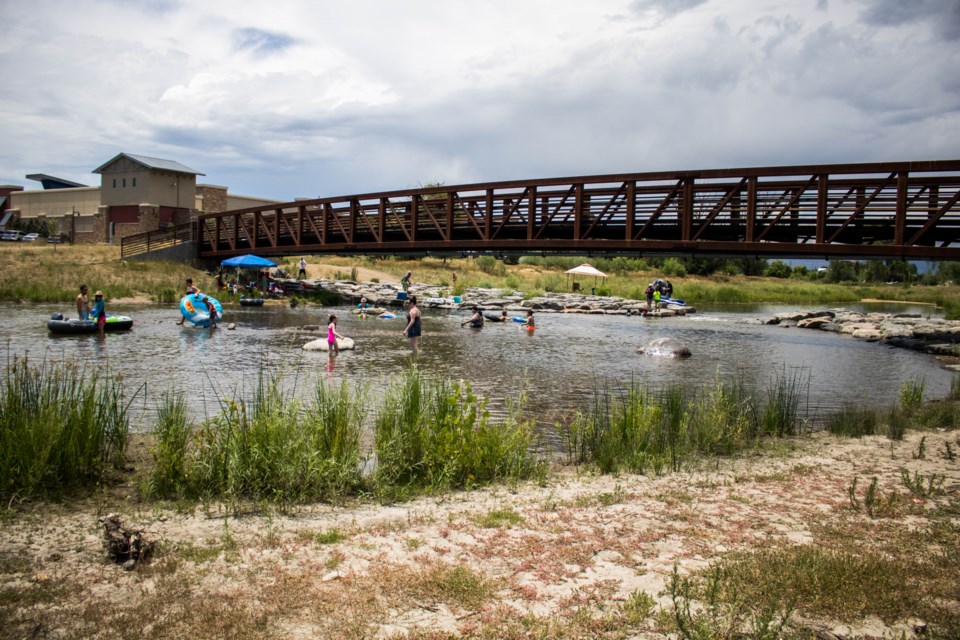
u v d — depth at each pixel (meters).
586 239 31.64
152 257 49.12
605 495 7.05
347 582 4.68
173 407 8.37
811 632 4.04
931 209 24.72
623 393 14.66
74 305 33.34
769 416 11.10
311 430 7.80
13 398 7.36
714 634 3.93
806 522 6.25
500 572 4.94
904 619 4.25
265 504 6.50
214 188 64.75
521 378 16.45
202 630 3.95
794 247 26.98
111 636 3.86
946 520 6.32
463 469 7.81
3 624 3.95
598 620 4.15
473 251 38.94
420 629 4.02
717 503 6.87
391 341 23.78
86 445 7.19
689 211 29.14
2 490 6.48
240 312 34.59
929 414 12.25
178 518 6.11
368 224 41.44
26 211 71.69
